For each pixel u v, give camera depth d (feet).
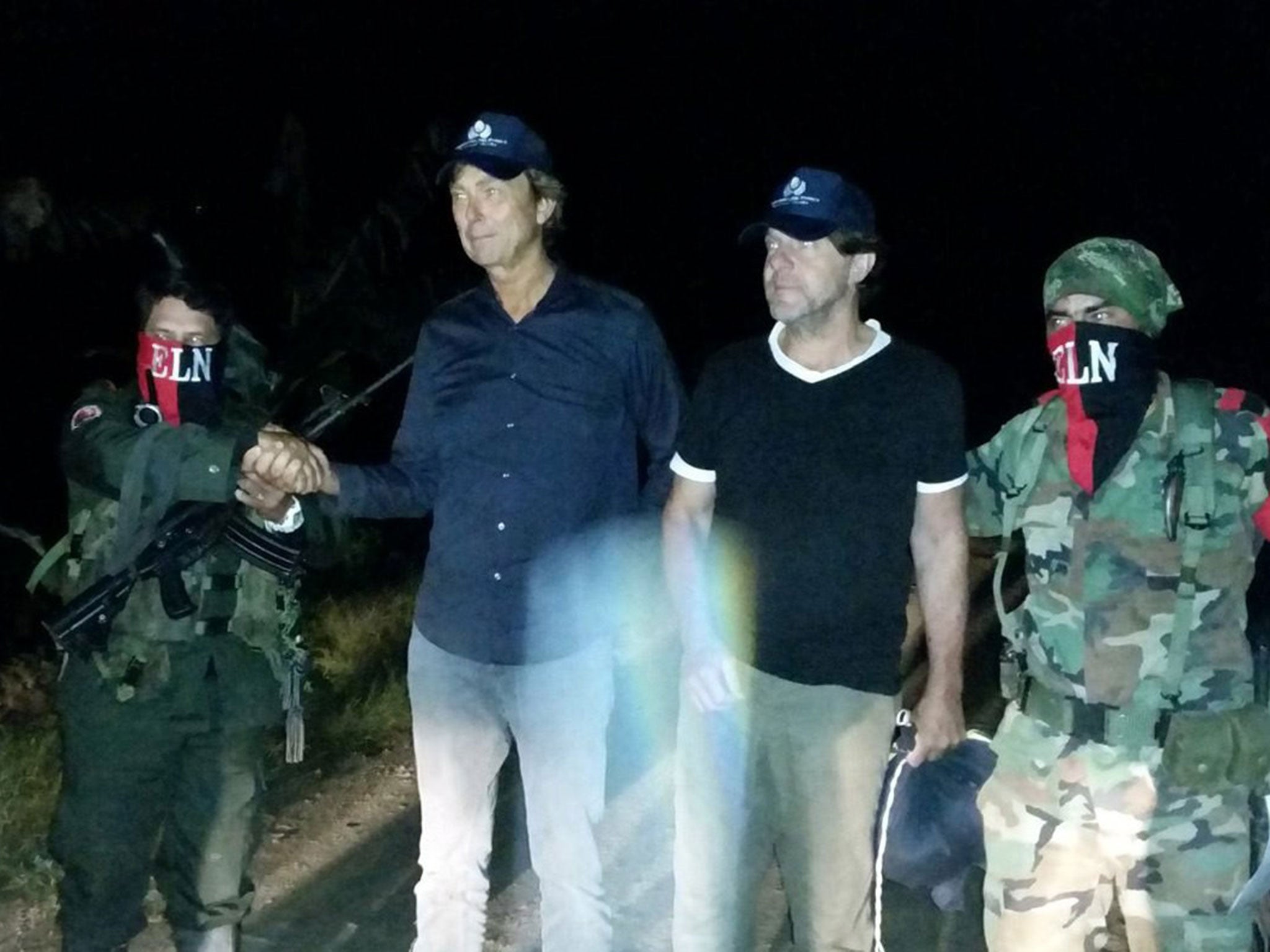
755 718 11.69
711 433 11.68
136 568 11.60
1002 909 11.14
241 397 12.32
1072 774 10.80
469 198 12.13
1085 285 10.81
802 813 11.73
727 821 11.91
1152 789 10.63
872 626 11.51
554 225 12.51
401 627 25.40
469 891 12.57
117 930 12.21
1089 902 11.02
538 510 12.15
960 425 11.36
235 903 12.44
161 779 12.04
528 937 15.03
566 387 12.17
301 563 12.29
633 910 15.44
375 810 18.40
